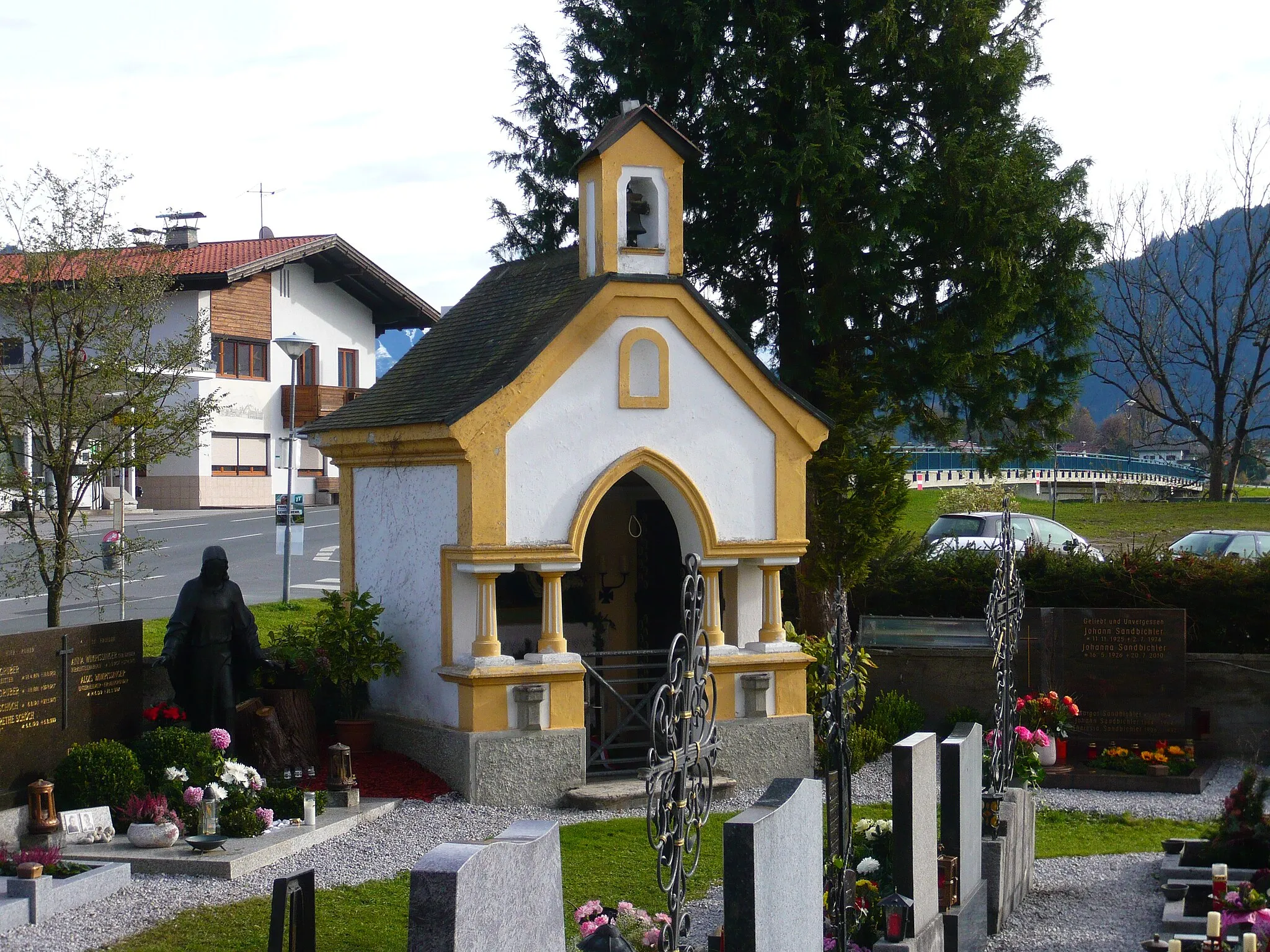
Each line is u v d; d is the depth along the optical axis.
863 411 18.94
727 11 19.34
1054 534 28.56
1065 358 20.48
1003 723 11.65
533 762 13.84
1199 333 50.31
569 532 14.21
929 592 19.50
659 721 6.67
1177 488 58.88
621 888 10.85
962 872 9.34
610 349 14.41
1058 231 19.59
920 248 19.73
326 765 14.51
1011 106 19.78
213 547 13.82
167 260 16.75
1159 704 16.31
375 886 10.86
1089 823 13.85
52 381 15.64
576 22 21.84
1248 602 17.77
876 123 19.53
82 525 17.20
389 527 15.44
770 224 19.86
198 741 12.66
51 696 12.07
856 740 16.36
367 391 16.64
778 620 15.48
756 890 6.41
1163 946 9.18
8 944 9.38
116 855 11.17
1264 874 10.03
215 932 9.62
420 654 14.77
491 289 17.02
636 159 14.59
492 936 5.49
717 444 15.00
